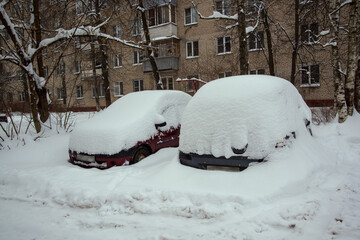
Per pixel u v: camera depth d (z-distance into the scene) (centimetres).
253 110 414
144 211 377
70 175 515
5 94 1503
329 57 1645
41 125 902
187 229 324
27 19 1055
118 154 539
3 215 409
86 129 596
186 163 457
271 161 393
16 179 539
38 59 966
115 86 2683
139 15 1249
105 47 1258
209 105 448
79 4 1155
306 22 1334
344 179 412
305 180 389
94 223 361
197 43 2273
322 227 298
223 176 398
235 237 295
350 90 863
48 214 404
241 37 946
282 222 308
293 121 458
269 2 1313
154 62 1252
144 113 611
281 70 1853
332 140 659
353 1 840
